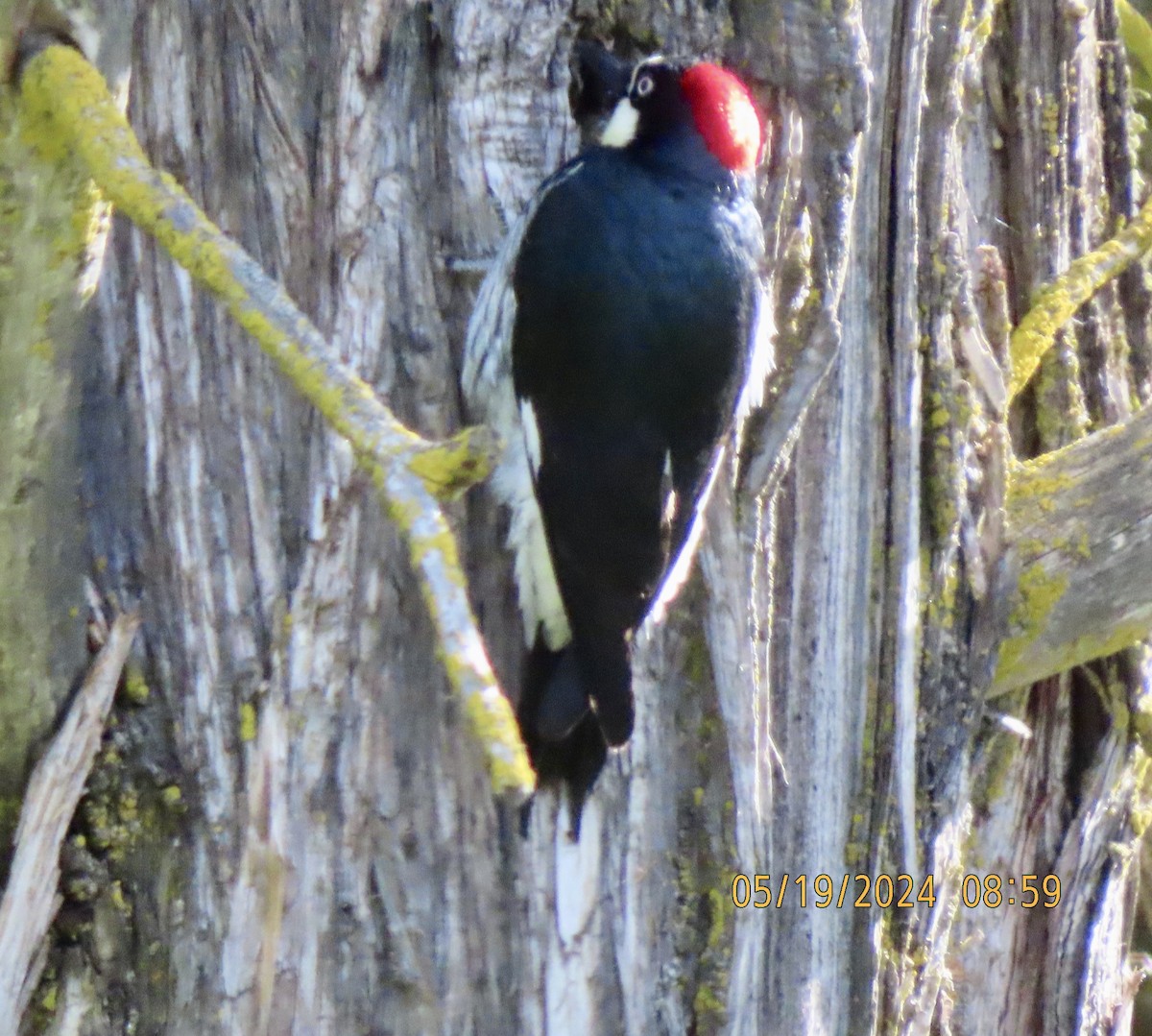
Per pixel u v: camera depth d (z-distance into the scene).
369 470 4.72
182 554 6.73
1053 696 9.15
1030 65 9.12
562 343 7.21
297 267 6.89
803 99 7.60
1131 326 9.71
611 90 7.71
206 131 6.82
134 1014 6.76
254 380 6.79
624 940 7.18
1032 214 9.19
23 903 6.50
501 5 7.12
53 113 5.23
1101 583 8.54
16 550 6.10
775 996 7.66
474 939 6.96
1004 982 9.13
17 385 5.75
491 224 7.22
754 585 7.46
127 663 6.71
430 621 6.89
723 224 7.36
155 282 6.73
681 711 7.49
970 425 8.44
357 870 6.83
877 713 8.06
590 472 7.15
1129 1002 9.59
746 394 7.46
